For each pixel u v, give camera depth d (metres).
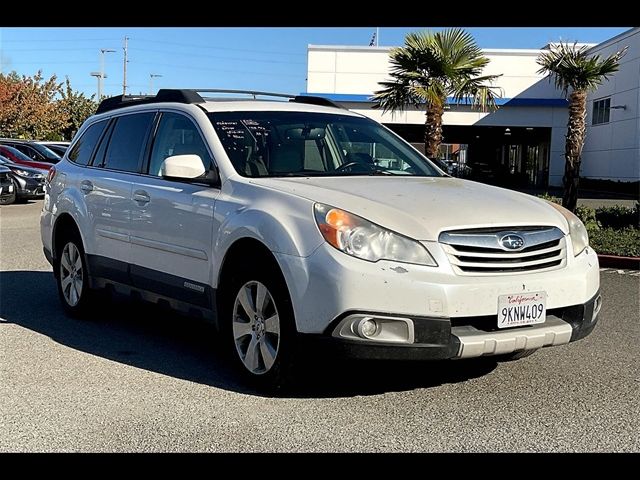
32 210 18.23
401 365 5.27
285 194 4.60
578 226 4.86
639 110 31.48
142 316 7.04
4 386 4.80
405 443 3.87
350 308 4.05
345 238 4.14
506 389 4.79
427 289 4.06
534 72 33.19
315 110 6.05
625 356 5.66
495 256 4.27
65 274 6.98
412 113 32.38
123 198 5.96
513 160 40.78
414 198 4.57
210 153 5.27
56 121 45.88
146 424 4.13
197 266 5.12
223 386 4.80
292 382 4.46
